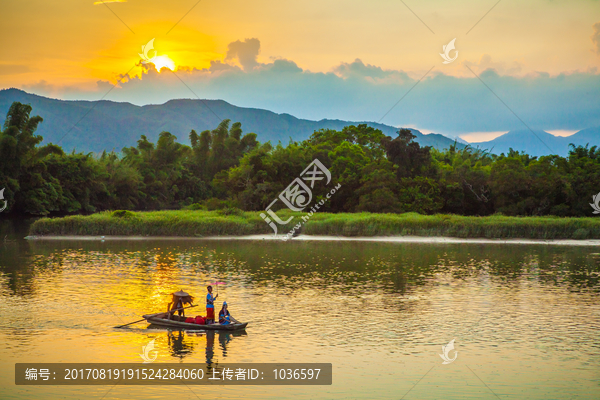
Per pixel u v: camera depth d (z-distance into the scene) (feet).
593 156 247.91
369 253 131.34
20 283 86.89
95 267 104.53
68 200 277.44
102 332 60.54
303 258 121.70
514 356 54.49
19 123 245.65
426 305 75.61
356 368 50.67
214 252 130.41
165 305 72.95
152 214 188.96
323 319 67.41
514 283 92.73
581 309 73.92
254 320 66.69
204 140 354.33
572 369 50.96
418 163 248.32
